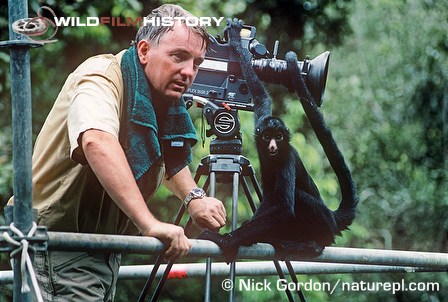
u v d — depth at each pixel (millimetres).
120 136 4961
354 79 21109
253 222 5781
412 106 20750
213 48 6309
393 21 21062
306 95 6180
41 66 13688
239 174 6117
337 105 21344
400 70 21000
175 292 14805
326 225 6395
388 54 21172
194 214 5352
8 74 13516
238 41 6344
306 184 6547
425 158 20656
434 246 20078
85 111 4617
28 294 4004
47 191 4953
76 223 4961
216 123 6180
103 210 5062
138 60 5004
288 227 6176
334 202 14781
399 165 20766
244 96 6297
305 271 6496
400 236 20359
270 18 16391
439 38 20344
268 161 6285
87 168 4840
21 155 4082
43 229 3982
